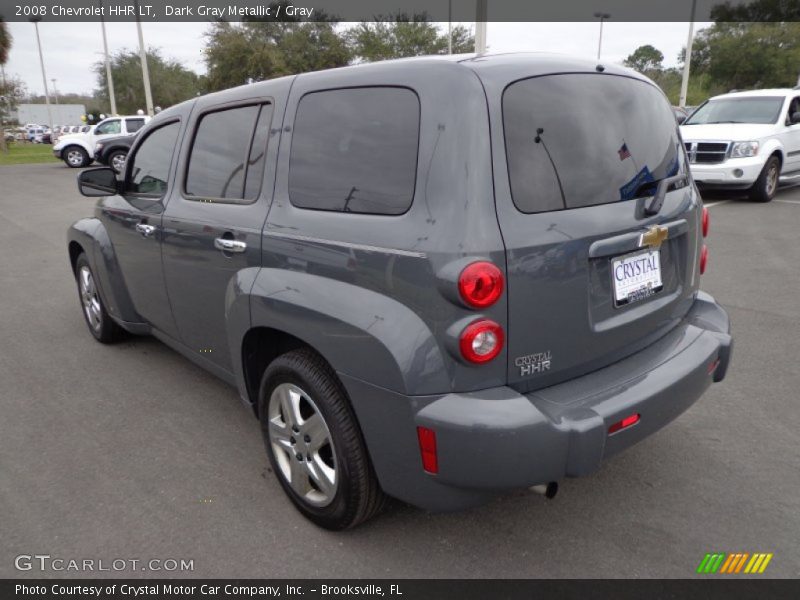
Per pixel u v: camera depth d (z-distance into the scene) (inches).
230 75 1298.0
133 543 104.1
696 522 105.8
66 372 174.7
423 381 81.4
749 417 138.8
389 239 84.7
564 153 87.4
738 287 233.0
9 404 155.5
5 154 1417.3
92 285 189.6
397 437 86.0
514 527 105.9
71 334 206.8
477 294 77.6
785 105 421.1
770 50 1381.6
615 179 93.0
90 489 119.1
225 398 157.2
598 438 83.0
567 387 89.6
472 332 78.5
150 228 140.9
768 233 321.7
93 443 136.1
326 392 95.2
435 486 85.5
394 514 109.8
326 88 100.3
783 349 174.9
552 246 83.4
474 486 82.1
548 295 84.0
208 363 137.7
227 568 98.1
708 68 1492.4
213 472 124.3
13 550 103.0
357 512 98.0
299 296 95.2
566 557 98.7
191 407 152.4
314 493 106.2
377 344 83.9
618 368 95.5
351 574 96.3
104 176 158.9
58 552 102.3
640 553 99.1
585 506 110.8
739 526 104.6
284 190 104.4
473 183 79.4
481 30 395.2
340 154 95.7
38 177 799.1
